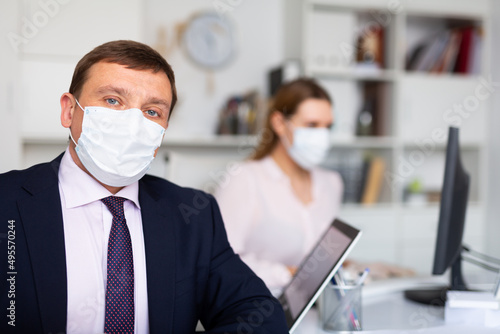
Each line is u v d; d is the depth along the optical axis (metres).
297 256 2.21
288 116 2.33
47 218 1.01
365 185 3.28
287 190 2.24
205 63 3.20
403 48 3.30
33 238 0.98
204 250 1.16
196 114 3.20
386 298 1.50
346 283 1.20
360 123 3.39
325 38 3.13
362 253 3.17
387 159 3.35
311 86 2.35
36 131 2.68
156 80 1.06
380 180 3.31
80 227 1.04
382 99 3.41
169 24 3.14
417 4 3.28
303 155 2.31
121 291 1.02
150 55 1.07
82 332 1.00
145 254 1.08
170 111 1.13
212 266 1.17
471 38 3.43
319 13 3.12
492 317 1.23
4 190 1.01
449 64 3.44
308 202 2.34
